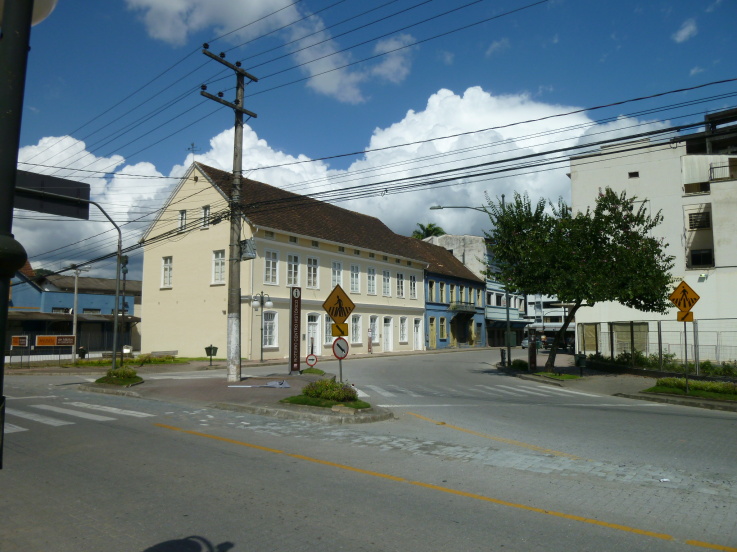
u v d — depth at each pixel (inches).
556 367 1166.3
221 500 247.9
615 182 1305.4
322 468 308.8
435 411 544.4
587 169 1332.4
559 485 277.9
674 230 1244.5
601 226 890.7
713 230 1173.7
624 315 1268.5
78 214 298.4
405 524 218.4
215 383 727.1
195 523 218.8
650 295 875.4
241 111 766.5
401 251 1838.1
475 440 393.7
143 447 360.5
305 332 1409.9
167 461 322.0
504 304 2620.6
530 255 912.3
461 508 239.3
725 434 430.0
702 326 1171.9
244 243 765.3
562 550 194.4
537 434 418.6
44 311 1743.4
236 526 215.5
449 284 2159.2
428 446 371.6
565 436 410.9
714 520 229.0
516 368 1099.3
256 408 524.1
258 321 1261.1
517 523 221.3
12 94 96.1
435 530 212.1
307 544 197.8
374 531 210.5
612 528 217.5
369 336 1643.7
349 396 513.3
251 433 418.3
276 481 280.1
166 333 1408.7
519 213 966.4
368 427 449.1
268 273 1305.4
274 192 1470.2
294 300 879.7
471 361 1428.4
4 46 96.6
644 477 295.0
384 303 1740.9
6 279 93.6
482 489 269.6
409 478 289.1
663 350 1065.5
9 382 881.5
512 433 422.6
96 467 307.1
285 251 1362.0
